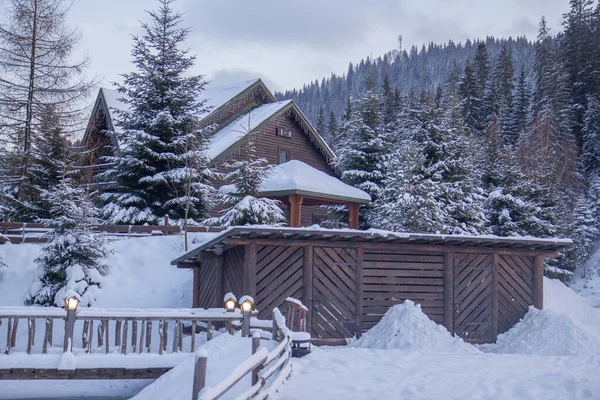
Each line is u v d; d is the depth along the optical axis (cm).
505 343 1684
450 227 3155
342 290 1661
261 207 2253
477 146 4291
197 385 668
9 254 2200
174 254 2358
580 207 4722
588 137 5600
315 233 1523
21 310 1255
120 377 1256
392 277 1711
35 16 2802
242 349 1189
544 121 5669
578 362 1226
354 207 2911
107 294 2011
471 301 1761
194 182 2772
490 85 7400
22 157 2769
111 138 3362
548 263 3962
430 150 3434
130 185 2811
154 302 2047
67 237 1958
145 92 2905
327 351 1366
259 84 3850
